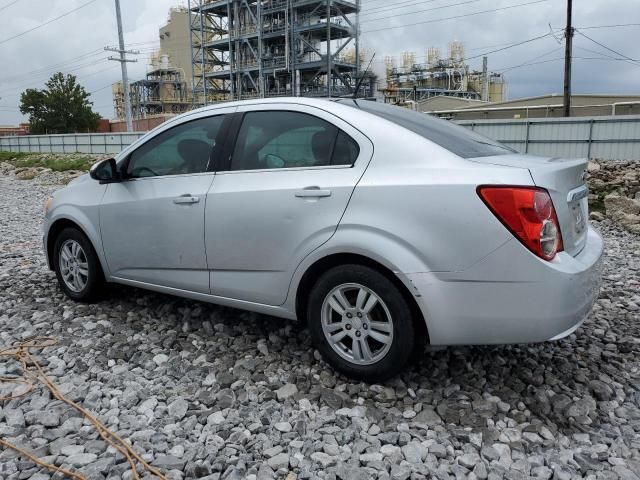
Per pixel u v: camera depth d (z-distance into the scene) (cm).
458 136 346
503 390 315
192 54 7081
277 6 5972
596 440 267
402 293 293
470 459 250
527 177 272
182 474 240
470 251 274
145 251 403
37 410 292
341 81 6134
